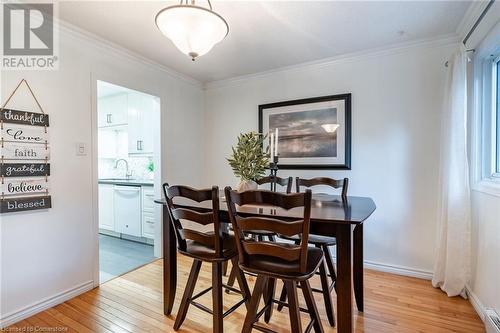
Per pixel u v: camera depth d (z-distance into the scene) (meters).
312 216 1.41
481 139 2.08
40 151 2.02
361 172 2.81
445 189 2.23
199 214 1.57
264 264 1.40
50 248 2.08
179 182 3.44
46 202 2.05
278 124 3.24
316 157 3.02
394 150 2.66
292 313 1.38
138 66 2.89
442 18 2.12
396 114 2.65
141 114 4.09
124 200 3.84
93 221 2.39
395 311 1.99
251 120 3.49
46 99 2.06
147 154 4.22
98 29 2.28
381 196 2.72
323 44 2.58
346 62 2.88
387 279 2.53
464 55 2.06
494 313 1.68
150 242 3.76
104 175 5.02
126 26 2.23
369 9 2.00
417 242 2.58
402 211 2.64
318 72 3.04
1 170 1.82
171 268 1.94
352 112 2.85
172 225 1.90
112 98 4.43
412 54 2.58
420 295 2.22
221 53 2.79
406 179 2.62
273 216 1.46
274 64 3.09
